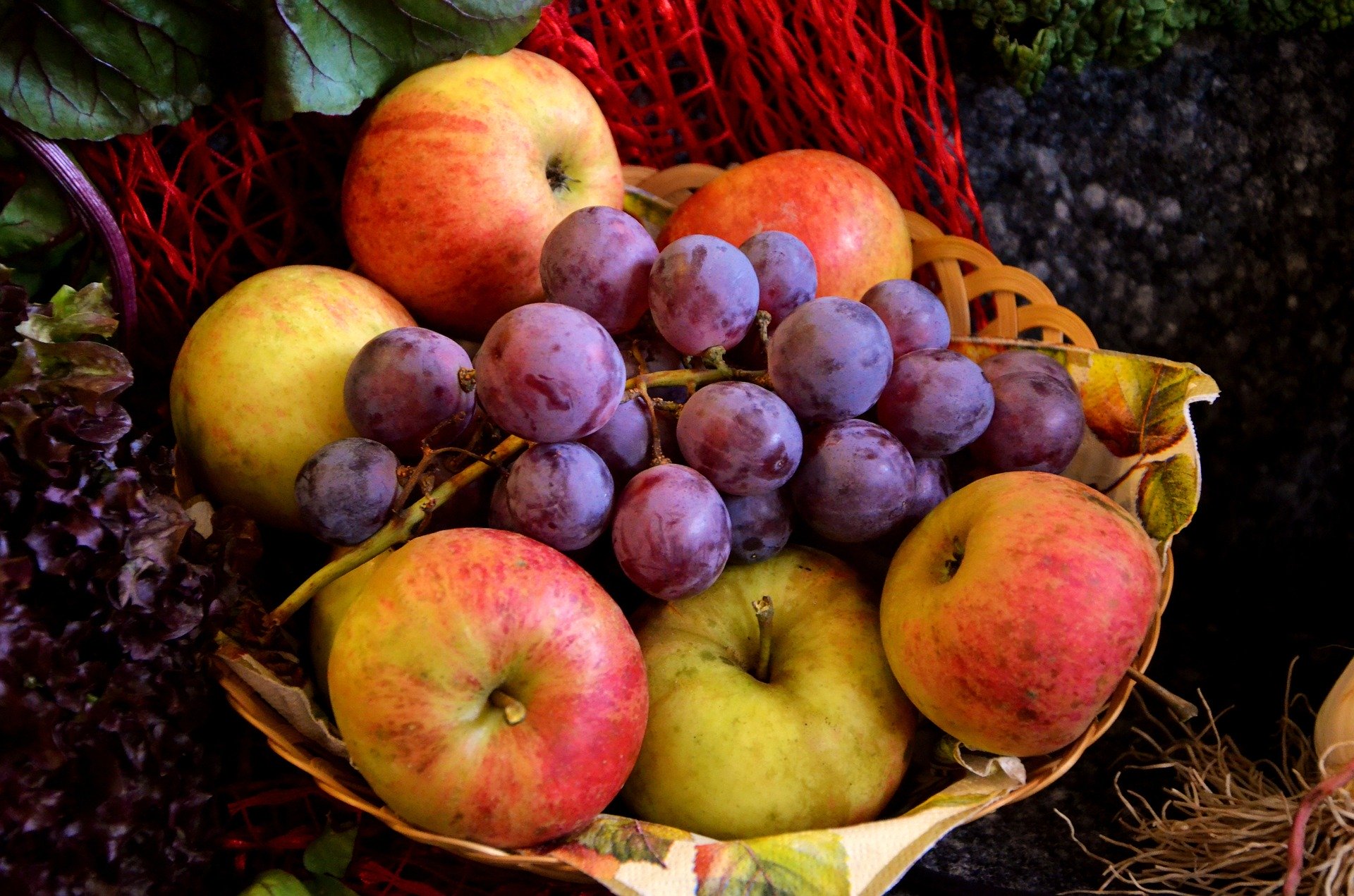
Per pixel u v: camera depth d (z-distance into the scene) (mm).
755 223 492
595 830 413
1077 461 482
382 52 474
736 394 428
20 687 391
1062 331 499
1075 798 517
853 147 534
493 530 417
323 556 489
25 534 402
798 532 482
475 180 469
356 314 463
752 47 541
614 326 454
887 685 443
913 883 483
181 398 461
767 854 411
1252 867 472
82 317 428
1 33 450
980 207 542
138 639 415
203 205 497
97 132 464
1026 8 509
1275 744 526
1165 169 535
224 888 448
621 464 441
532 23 479
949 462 482
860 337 430
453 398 438
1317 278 536
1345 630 548
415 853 463
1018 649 410
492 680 399
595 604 410
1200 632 552
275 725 435
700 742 431
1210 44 526
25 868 393
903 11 530
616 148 539
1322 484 546
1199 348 544
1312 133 530
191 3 460
